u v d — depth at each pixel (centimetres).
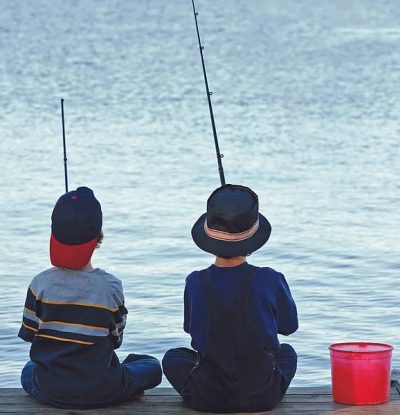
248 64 8756
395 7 15388
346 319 2134
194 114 6025
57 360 1184
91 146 4806
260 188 3728
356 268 2564
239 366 1163
